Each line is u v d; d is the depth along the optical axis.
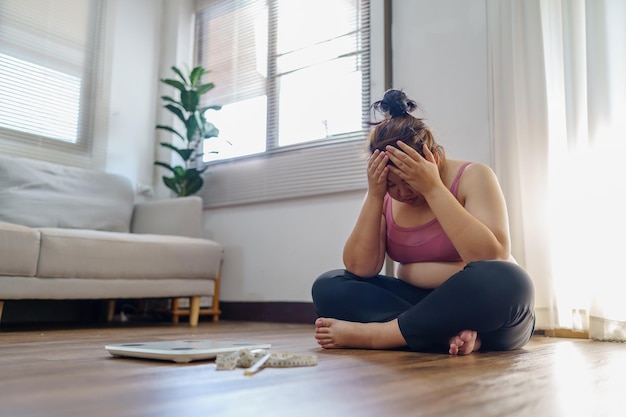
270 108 3.37
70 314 3.18
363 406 0.64
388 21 2.81
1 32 3.05
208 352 1.09
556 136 2.15
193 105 3.41
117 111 3.59
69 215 2.89
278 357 1.01
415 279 1.44
